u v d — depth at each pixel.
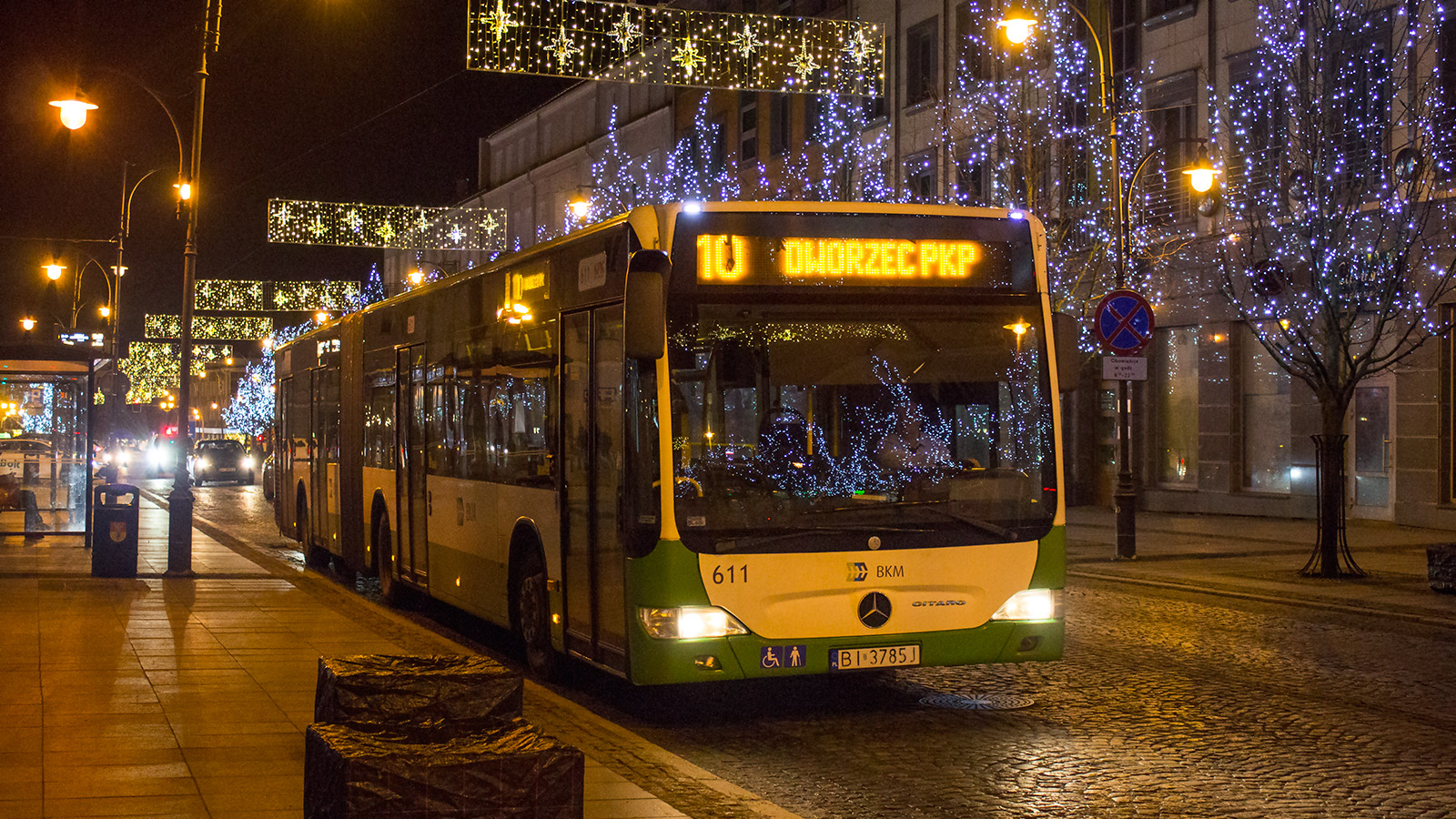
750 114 47.41
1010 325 9.15
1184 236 29.25
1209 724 9.04
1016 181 28.31
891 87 38.94
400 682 6.01
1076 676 10.86
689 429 8.59
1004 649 8.94
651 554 8.55
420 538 13.95
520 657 12.44
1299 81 19.83
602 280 9.31
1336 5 20.11
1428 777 7.61
